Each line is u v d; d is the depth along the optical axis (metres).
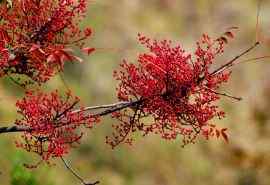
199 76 4.81
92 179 17.69
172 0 23.80
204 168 19.80
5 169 13.53
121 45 20.97
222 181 19.78
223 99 21.12
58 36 4.82
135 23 22.03
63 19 4.77
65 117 4.69
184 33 22.89
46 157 4.72
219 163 20.14
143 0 23.22
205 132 4.89
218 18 23.80
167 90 4.81
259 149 20.31
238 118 20.92
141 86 4.81
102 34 20.91
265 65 22.27
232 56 21.98
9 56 4.60
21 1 4.75
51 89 16.69
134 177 18.73
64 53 4.32
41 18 4.76
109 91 19.78
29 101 4.72
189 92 4.80
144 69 4.83
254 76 21.98
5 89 16.44
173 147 19.70
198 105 4.82
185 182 19.42
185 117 5.02
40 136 4.72
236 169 20.17
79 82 19.41
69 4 4.77
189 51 21.81
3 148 13.97
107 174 18.22
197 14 23.66
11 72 4.85
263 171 20.28
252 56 22.27
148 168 19.11
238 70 21.91
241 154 20.22
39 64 4.77
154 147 19.39
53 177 14.59
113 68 20.33
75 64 19.62
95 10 21.06
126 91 4.92
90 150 18.30
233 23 23.55
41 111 4.71
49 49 4.54
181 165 19.55
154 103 4.80
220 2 23.98
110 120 18.77
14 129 4.73
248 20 23.50
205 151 20.17
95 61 20.20
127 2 22.52
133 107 4.86
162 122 4.86
